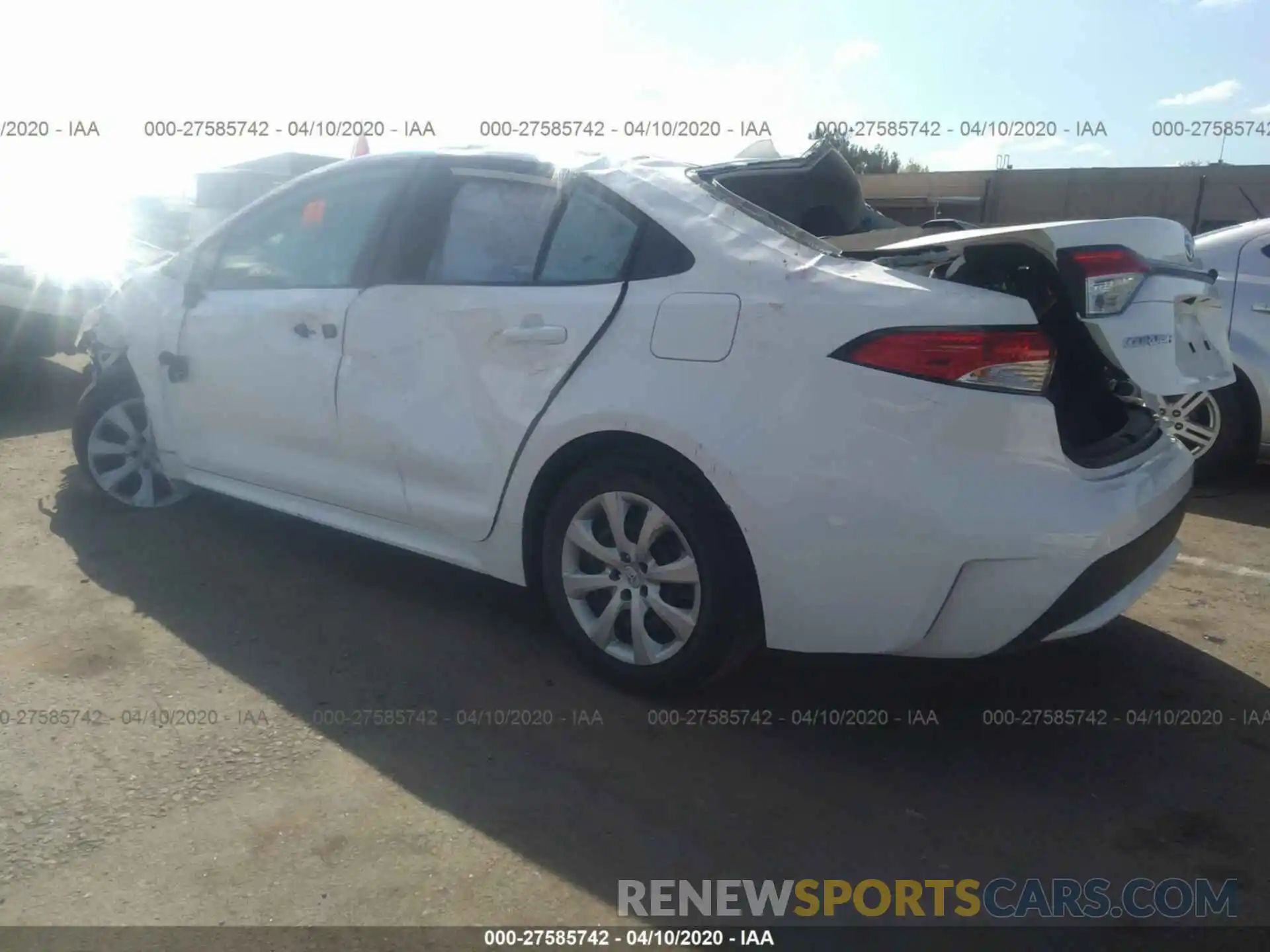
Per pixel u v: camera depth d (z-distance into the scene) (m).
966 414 2.59
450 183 3.62
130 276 4.81
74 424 4.87
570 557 3.27
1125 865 2.54
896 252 3.01
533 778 2.82
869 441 2.66
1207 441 5.87
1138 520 2.78
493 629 3.74
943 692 3.36
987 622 2.67
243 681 3.31
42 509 4.91
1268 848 2.61
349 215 3.89
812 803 2.75
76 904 2.30
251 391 4.11
